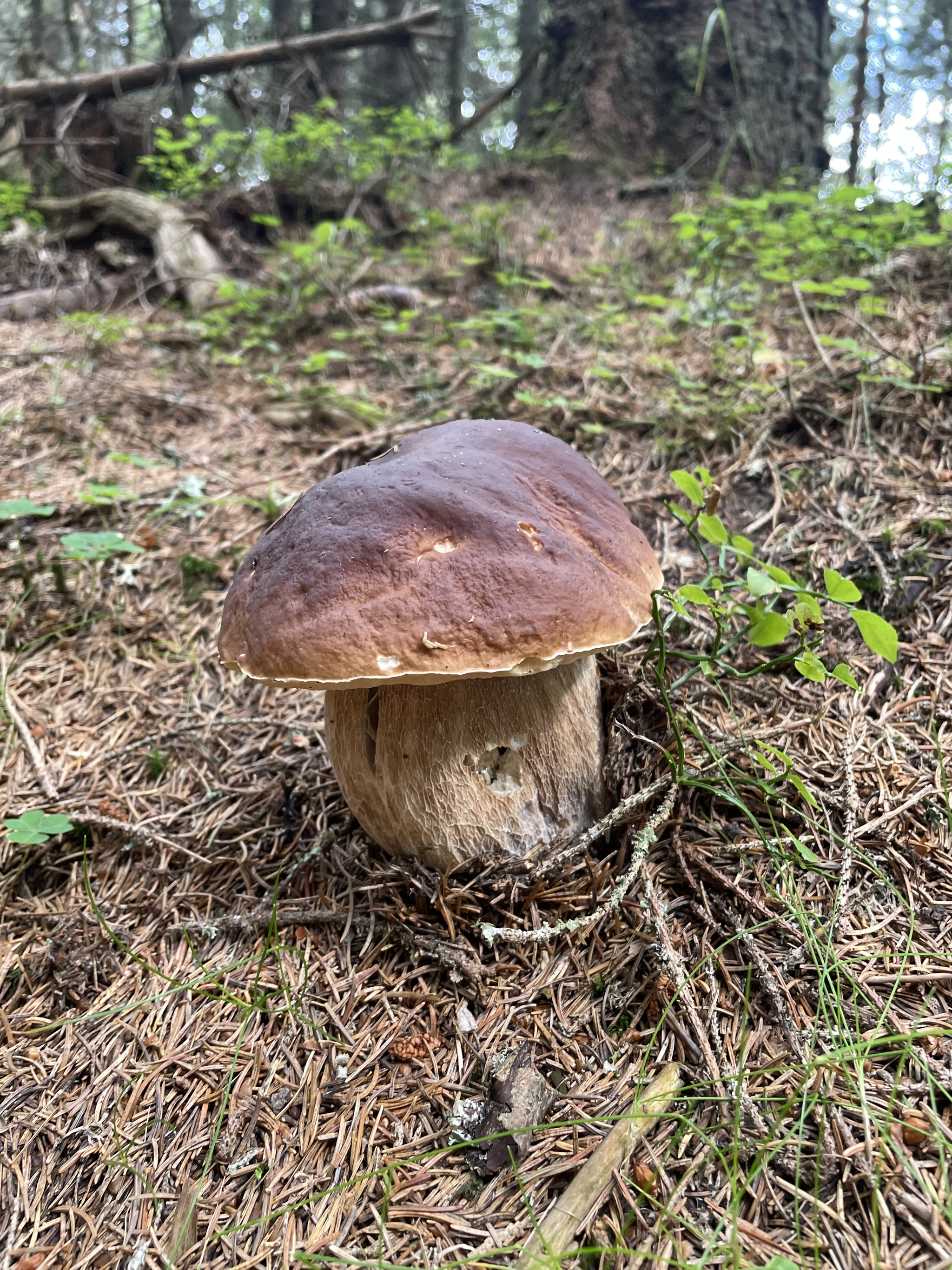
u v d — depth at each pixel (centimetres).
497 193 112
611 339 63
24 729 38
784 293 67
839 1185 21
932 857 28
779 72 105
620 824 30
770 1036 24
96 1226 23
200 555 48
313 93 145
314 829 33
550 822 29
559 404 51
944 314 54
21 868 33
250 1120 25
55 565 45
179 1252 22
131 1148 25
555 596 25
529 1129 22
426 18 120
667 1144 23
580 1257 21
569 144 113
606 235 91
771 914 27
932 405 45
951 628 35
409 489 26
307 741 38
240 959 29
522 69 129
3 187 99
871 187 56
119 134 117
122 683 41
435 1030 26
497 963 27
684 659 32
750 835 29
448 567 24
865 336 53
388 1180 23
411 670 24
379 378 68
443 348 71
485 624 24
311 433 61
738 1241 20
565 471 29
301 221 106
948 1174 21
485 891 28
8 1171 24
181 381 71
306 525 26
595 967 27
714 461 48
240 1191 23
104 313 89
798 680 35
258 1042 27
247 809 35
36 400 66
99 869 33
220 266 95
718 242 73
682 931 27
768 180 105
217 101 198
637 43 111
